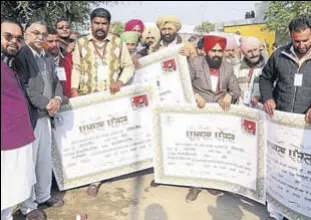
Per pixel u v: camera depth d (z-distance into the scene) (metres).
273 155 3.77
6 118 2.87
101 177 4.70
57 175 4.54
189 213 4.12
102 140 4.64
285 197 3.66
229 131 4.28
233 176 4.35
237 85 4.48
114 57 4.56
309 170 3.41
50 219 3.94
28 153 3.11
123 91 4.59
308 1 7.43
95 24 4.42
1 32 3.08
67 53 4.81
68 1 10.45
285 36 7.89
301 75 3.47
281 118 3.58
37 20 3.75
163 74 5.09
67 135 4.50
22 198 3.07
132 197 4.54
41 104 3.66
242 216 4.05
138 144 4.77
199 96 4.37
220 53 4.34
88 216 4.02
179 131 4.53
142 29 6.08
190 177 4.59
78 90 4.60
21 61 3.54
